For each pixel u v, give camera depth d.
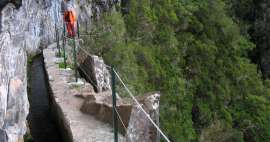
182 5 44.34
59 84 12.57
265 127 36.81
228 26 46.12
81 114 9.91
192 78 40.09
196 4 46.16
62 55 17.89
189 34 42.84
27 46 18.97
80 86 12.30
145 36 36.22
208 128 34.94
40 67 18.30
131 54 26.55
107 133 8.74
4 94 6.88
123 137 8.49
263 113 38.38
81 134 8.61
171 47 37.88
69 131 9.00
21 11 8.81
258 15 55.72
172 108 31.34
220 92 39.59
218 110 38.09
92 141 8.30
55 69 14.88
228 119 36.50
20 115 7.70
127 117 8.73
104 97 10.45
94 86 12.26
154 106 9.55
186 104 34.31
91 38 23.81
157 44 37.62
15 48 7.93
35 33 20.75
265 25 53.91
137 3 37.03
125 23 35.56
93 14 33.31
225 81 41.38
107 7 34.19
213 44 44.22
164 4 40.88
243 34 54.03
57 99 11.06
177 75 37.00
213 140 33.81
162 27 38.97
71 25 18.66
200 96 39.00
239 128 36.84
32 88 14.53
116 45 23.94
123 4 38.62
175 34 41.78
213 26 45.69
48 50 20.27
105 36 24.16
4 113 6.86
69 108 10.33
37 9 21.20
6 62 7.17
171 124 28.75
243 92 41.53
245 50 49.50
